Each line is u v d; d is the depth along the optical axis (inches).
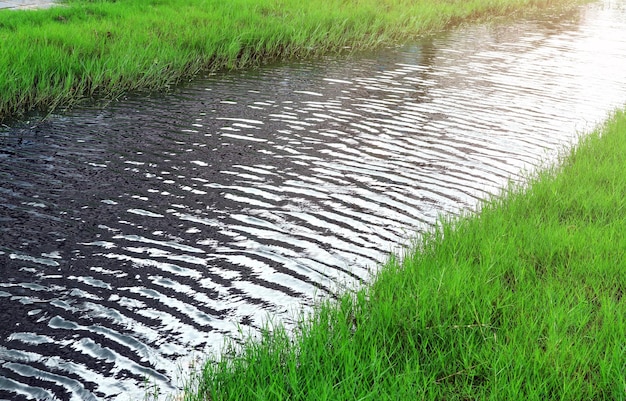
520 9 995.3
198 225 277.9
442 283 204.5
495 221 260.1
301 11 736.3
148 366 185.8
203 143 383.2
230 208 296.0
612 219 258.1
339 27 703.7
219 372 174.6
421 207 302.4
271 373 166.7
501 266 220.4
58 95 451.2
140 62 522.9
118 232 269.7
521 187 300.7
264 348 177.5
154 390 175.5
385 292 209.0
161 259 248.2
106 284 229.6
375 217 290.2
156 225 277.1
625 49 716.0
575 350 171.0
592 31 832.3
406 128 424.8
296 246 261.1
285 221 283.9
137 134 395.9
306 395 158.4
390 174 343.3
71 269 239.3
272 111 453.4
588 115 464.1
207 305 217.8
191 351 193.2
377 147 386.0
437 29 811.4
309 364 171.2
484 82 557.0
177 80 530.9
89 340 197.2
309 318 195.9
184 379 180.2
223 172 339.3
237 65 592.1
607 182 305.4
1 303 215.3
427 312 193.3
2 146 367.9
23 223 274.8
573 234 243.8
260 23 666.2
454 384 167.9
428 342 183.3
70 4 683.4
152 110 447.2
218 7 719.1
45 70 472.7
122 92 490.9
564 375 161.6
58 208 291.0
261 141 390.0
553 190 289.3
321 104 474.9
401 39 740.7
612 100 505.4
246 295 224.2
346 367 164.9
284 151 374.0
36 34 533.6
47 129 401.1
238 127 415.2
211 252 254.5
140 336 199.8
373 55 655.1
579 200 279.0
